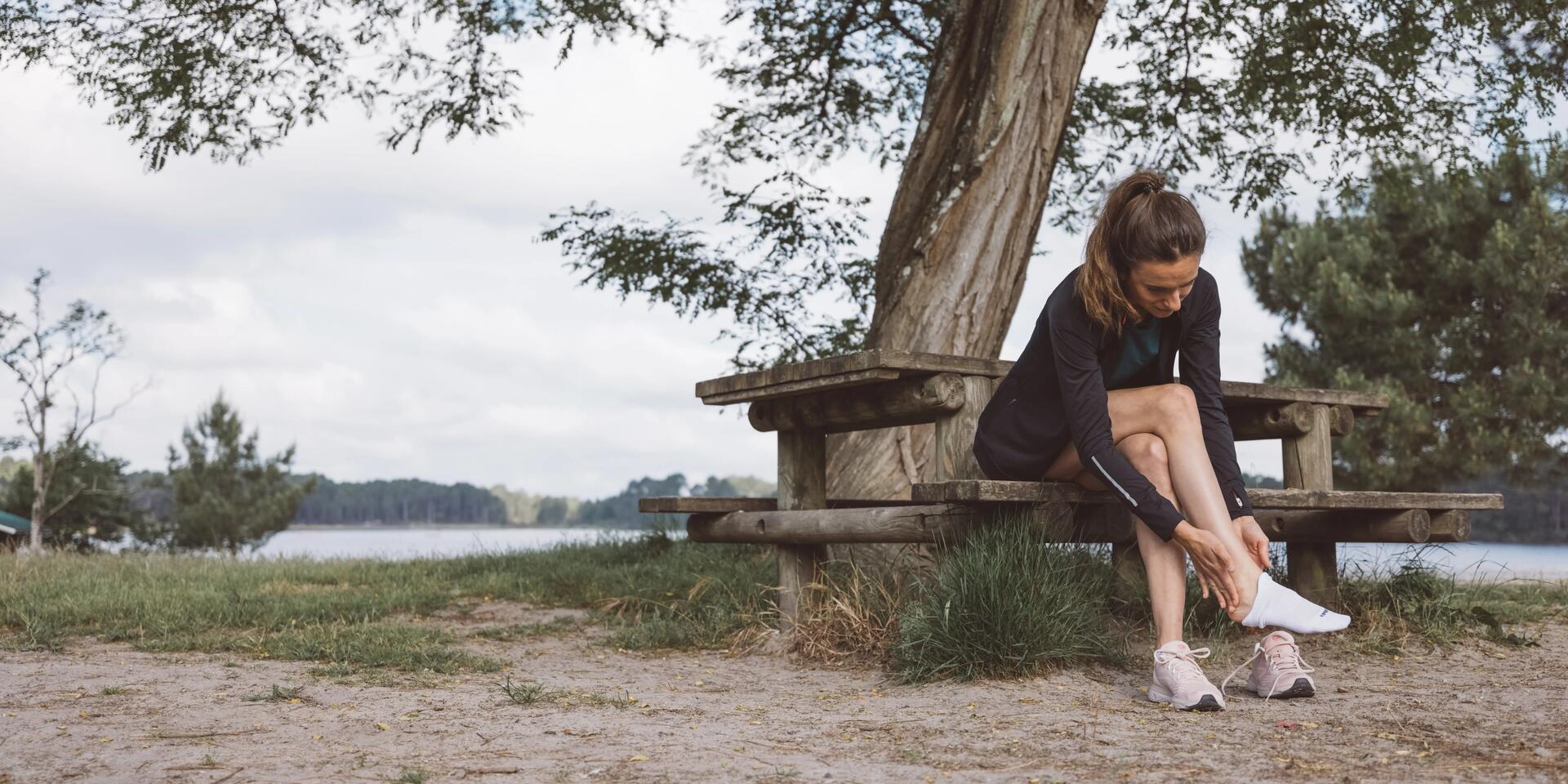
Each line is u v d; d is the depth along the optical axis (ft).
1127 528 11.59
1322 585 13.67
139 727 8.57
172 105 28.22
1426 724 8.07
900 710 9.09
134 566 26.11
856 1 32.68
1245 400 13.73
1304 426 13.87
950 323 20.61
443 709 9.36
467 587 20.70
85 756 7.48
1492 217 55.83
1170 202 9.00
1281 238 62.59
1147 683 10.25
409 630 15.29
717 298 36.01
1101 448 9.41
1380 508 12.32
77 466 109.91
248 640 14.61
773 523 14.02
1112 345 9.95
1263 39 29.84
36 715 9.09
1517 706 8.84
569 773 6.79
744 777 6.61
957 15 21.70
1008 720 8.40
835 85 34.99
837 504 15.24
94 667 12.36
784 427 14.39
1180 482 9.38
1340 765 6.68
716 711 9.23
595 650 14.33
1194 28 30.68
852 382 12.12
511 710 9.32
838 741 7.82
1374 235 58.95
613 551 25.72
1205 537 8.84
